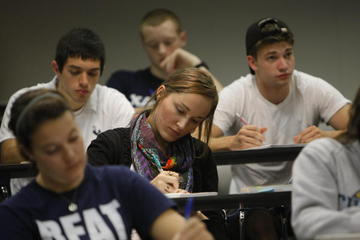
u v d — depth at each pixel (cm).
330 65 1057
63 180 389
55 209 402
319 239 349
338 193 426
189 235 359
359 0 1056
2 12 1066
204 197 495
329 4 1059
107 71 1068
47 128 374
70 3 1071
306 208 414
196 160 573
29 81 1058
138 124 565
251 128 681
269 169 748
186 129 540
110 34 1071
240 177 766
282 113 772
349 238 347
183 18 1072
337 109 762
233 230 609
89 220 401
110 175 413
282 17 1062
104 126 727
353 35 1056
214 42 1066
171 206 404
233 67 1062
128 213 407
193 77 539
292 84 772
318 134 669
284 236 590
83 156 389
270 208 602
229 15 1066
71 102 697
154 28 959
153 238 404
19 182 660
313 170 425
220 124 766
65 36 678
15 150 685
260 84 769
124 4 1073
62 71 675
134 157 552
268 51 731
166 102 544
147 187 409
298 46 1061
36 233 402
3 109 883
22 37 1065
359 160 428
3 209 403
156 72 974
